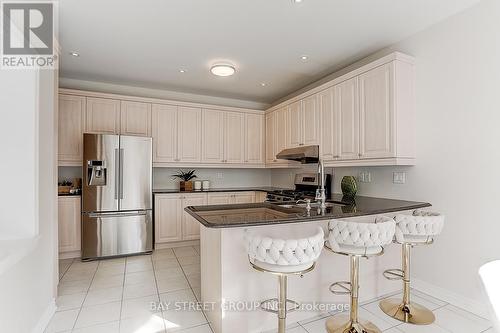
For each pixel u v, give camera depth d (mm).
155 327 1985
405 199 2742
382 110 2605
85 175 3459
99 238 3518
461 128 2293
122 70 3631
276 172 5246
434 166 2488
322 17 2352
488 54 2121
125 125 3996
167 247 4102
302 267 1494
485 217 2143
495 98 2084
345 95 3035
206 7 2197
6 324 1519
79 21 2381
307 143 3682
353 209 2250
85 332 1920
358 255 1749
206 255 2176
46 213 2125
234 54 3117
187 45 2891
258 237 1448
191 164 4457
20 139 1901
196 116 4488
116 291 2582
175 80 4043
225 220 1737
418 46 2619
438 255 2463
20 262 1680
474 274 2203
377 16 2352
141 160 3771
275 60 3291
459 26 2301
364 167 3219
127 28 2525
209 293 2076
